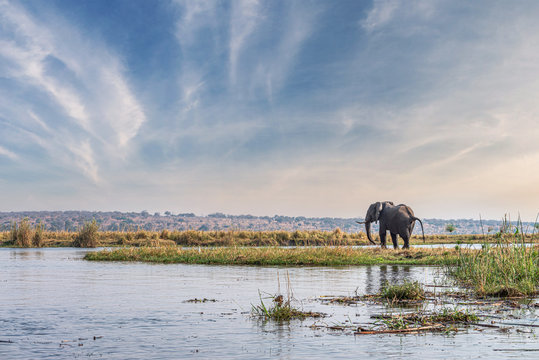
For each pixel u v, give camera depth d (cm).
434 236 5316
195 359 578
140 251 2827
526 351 602
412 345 640
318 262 2247
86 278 1590
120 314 892
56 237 5281
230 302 1045
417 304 1005
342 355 589
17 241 4662
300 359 573
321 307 970
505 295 1136
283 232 4709
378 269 1923
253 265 2209
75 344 659
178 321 823
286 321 823
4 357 593
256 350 619
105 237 4875
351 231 5100
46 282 1463
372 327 761
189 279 1550
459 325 777
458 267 1664
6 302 1045
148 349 629
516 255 1417
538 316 855
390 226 3058
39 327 775
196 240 4431
